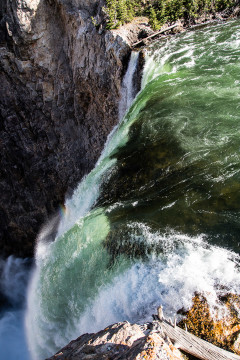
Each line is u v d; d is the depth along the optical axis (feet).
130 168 40.81
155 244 29.17
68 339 33.55
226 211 30.76
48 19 72.28
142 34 70.08
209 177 34.83
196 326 22.77
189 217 31.07
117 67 63.98
